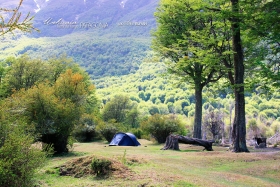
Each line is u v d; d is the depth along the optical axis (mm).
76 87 15773
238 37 15484
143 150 16297
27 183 5703
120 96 45844
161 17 23328
